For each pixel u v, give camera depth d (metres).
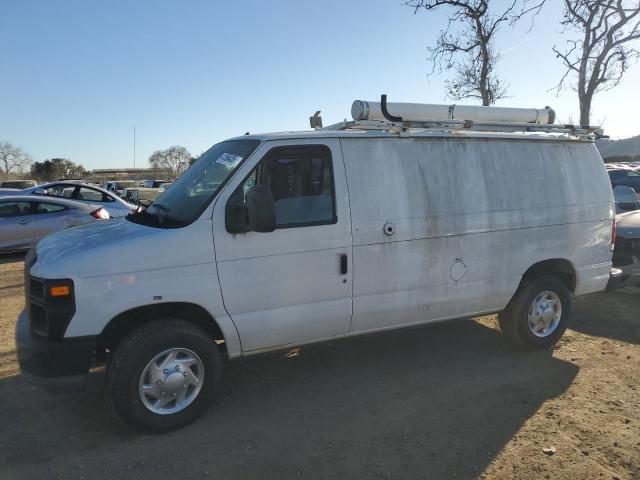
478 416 3.86
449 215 4.48
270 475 3.17
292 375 4.66
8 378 4.60
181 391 3.65
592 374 4.61
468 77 14.38
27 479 3.15
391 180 4.29
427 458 3.33
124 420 3.52
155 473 3.20
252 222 3.48
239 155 3.95
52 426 3.78
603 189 5.34
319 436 3.61
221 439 3.58
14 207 10.77
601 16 11.91
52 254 3.54
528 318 5.02
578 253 5.17
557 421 3.77
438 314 4.59
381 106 4.39
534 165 4.96
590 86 12.40
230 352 3.85
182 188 4.20
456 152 4.61
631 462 3.26
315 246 3.98
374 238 4.18
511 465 3.24
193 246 3.61
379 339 5.57
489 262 4.69
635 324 6.00
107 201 13.37
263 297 3.85
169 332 3.55
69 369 3.38
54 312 3.32
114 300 3.42
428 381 4.50
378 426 3.74
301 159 4.01
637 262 6.77
